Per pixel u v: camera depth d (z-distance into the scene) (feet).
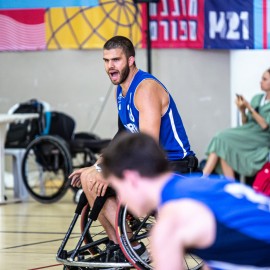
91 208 26.68
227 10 53.57
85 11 55.77
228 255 13.84
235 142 47.26
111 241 26.63
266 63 53.42
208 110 60.23
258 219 13.70
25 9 56.34
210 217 13.19
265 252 13.85
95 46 55.77
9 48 56.65
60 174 60.34
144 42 54.95
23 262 31.37
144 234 25.57
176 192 13.62
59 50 62.64
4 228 40.06
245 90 54.19
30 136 51.24
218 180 14.26
